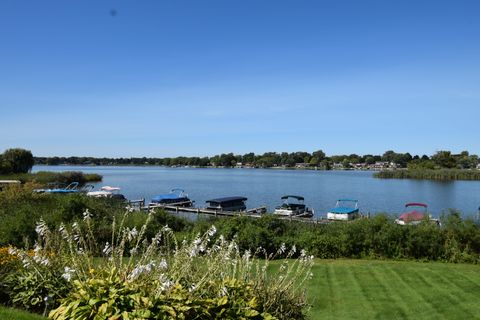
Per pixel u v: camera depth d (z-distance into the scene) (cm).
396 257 1639
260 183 10250
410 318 924
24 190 2239
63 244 713
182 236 1438
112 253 564
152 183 9981
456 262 1595
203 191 7756
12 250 640
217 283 527
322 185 9500
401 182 10569
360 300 1048
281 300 548
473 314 949
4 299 647
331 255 1650
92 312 430
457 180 11300
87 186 7156
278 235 1694
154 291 454
